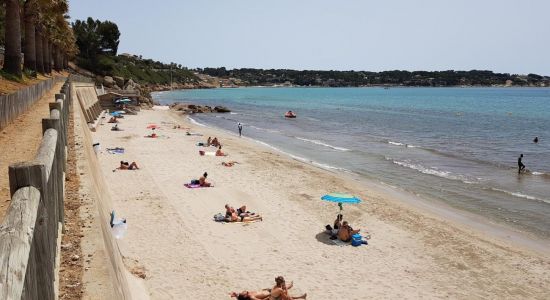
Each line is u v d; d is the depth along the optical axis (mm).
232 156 37906
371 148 47562
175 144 43312
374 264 17156
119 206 22312
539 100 166875
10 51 36219
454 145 51188
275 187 27766
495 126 72938
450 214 24172
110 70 127062
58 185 6738
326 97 195625
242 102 143500
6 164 12023
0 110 17234
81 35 123000
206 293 14195
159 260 16250
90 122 49719
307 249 18250
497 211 24922
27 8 46281
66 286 5180
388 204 24938
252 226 20547
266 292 13945
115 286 5574
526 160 41688
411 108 119750
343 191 27344
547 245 19859
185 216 21312
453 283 15906
